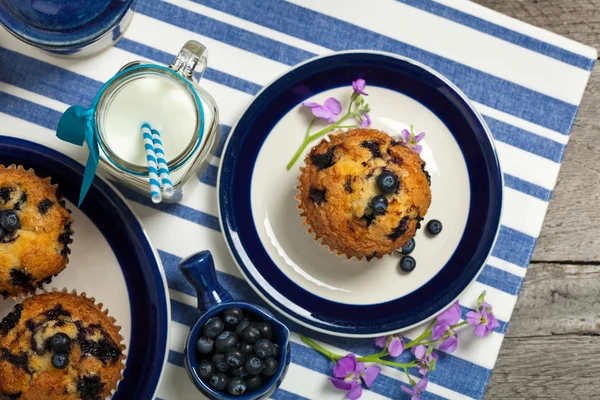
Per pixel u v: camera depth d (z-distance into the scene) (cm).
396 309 65
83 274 64
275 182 65
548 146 67
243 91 66
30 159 62
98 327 60
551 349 70
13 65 65
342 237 61
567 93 67
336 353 66
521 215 67
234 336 60
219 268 66
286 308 63
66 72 65
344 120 66
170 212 66
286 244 65
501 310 67
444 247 66
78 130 57
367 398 66
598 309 70
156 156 56
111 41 65
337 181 60
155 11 65
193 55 60
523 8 69
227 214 63
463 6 67
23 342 59
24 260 60
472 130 65
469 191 66
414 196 61
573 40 69
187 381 65
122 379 63
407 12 67
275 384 61
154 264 62
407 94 66
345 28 67
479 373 67
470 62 67
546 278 70
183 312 66
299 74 63
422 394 66
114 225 63
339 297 65
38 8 59
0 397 59
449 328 65
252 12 66
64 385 58
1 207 60
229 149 63
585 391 70
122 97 59
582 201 70
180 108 59
